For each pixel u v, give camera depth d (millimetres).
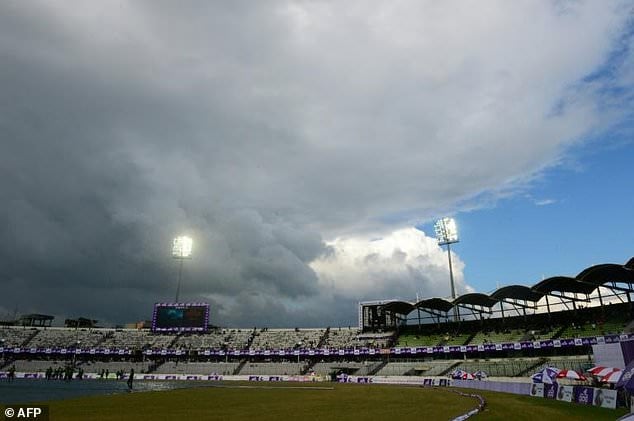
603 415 28703
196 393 51219
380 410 33281
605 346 44250
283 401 41375
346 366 95312
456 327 96938
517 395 48094
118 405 35312
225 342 111125
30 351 105312
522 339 81500
